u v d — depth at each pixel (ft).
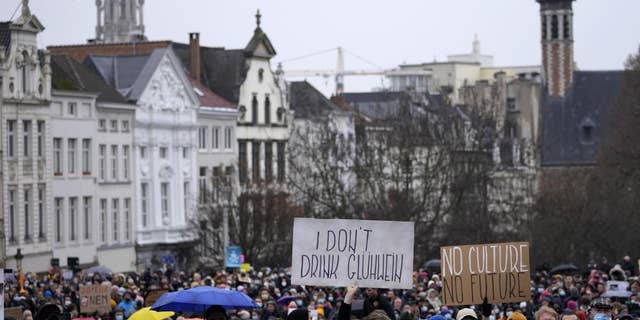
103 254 506.07
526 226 476.95
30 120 469.57
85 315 234.58
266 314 213.25
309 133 573.33
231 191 506.89
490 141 491.31
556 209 483.51
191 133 553.64
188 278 329.31
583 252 485.56
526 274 163.32
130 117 520.42
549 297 227.81
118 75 531.50
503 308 233.55
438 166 471.21
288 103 622.13
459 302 162.71
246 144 594.65
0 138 454.81
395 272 151.43
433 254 451.94
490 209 491.31
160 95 535.19
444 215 468.34
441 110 493.36
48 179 477.36
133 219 522.06
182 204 546.67
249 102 597.11
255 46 600.80
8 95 458.50
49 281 312.50
